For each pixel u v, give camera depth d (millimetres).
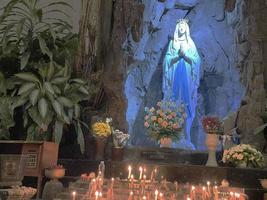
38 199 3531
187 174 3930
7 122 3971
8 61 4250
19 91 3918
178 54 5031
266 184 3807
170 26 5348
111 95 4547
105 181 3301
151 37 5266
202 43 5469
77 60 4539
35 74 4137
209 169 3910
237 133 4617
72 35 4465
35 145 3832
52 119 4082
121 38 4746
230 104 5172
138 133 5152
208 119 4242
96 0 4727
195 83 5035
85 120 4473
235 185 3877
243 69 4824
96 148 4230
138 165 3992
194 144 5227
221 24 5328
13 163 3383
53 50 4238
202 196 3160
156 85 5336
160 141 4469
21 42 4359
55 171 3662
